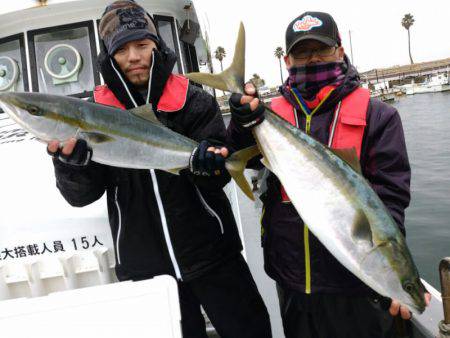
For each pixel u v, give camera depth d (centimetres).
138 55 230
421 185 1291
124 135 213
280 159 215
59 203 271
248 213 520
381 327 237
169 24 444
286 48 249
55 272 252
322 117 244
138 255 237
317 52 238
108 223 267
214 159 217
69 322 147
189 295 248
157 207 234
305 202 209
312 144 211
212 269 240
